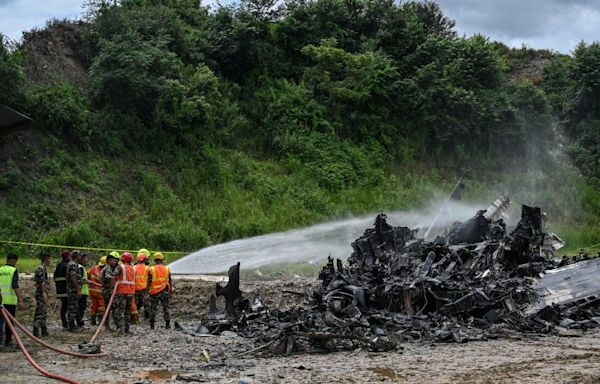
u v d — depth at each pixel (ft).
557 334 57.98
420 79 178.19
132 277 60.90
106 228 119.65
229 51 166.50
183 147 144.97
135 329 62.95
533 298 64.54
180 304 75.61
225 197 138.51
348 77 173.27
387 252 72.08
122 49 142.00
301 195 145.89
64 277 61.82
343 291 63.57
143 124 143.02
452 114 176.96
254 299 67.05
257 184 143.95
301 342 52.06
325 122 164.86
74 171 127.13
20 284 79.56
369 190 155.84
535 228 75.20
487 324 60.44
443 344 53.57
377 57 179.52
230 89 162.71
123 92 141.18
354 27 190.49
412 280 63.62
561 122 199.11
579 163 189.06
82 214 120.26
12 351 50.83
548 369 42.34
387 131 172.76
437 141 175.94
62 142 130.31
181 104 145.38
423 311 63.41
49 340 56.24
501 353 48.91
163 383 39.22
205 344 54.08
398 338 54.29
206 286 80.12
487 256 71.20
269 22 181.98
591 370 41.91
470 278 66.49
